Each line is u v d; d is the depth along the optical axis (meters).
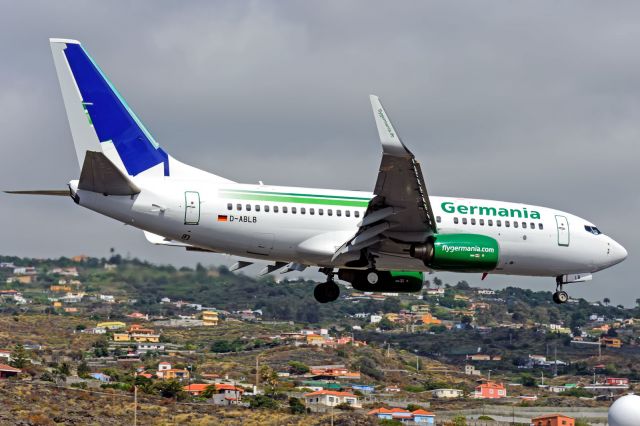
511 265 107.69
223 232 95.44
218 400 153.75
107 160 88.94
